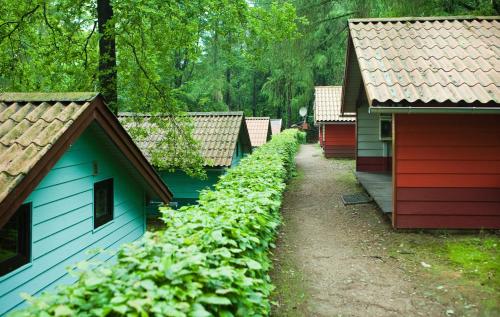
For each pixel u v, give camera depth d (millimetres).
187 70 34344
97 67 11141
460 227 7879
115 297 1994
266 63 19562
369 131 15281
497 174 7770
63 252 5383
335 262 6496
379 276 5879
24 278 4605
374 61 8453
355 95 14773
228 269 2588
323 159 23938
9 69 12086
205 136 15406
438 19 10141
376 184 12203
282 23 11609
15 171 3990
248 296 2955
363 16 15672
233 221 3699
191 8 9828
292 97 40844
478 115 7758
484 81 7547
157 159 12039
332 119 23656
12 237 4496
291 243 7570
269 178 7004
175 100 11922
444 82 7598
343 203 10914
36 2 11078
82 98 5266
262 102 56531
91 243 6148
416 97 7156
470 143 7801
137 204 8086
